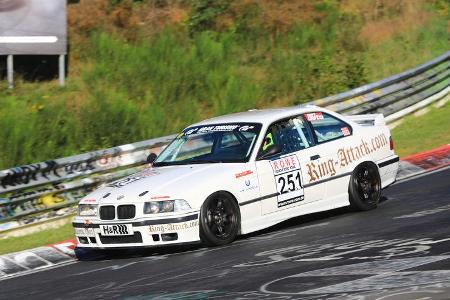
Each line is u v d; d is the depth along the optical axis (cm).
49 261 2159
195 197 1992
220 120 2330
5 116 3416
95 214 2055
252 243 2020
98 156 2867
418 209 2286
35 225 2680
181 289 1564
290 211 2184
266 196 2128
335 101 3756
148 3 4869
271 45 4969
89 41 4350
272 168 2156
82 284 1770
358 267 1578
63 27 3925
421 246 1727
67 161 2781
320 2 5553
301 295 1386
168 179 2067
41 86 3959
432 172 3014
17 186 2648
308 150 2259
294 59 4722
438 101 4378
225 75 4325
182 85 4153
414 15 5809
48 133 3447
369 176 2391
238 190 2072
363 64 4856
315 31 5184
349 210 2425
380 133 2478
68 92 3922
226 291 1492
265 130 2205
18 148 3281
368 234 1966
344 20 5538
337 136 2356
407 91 4181
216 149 2203
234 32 4909
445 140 3534
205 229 1995
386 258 1639
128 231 1992
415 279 1423
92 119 3606
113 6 4662
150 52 4359
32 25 3856
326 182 2278
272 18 5119
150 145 3023
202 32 4709
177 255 1984
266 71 4619
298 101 4328
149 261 1961
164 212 1972
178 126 3819
